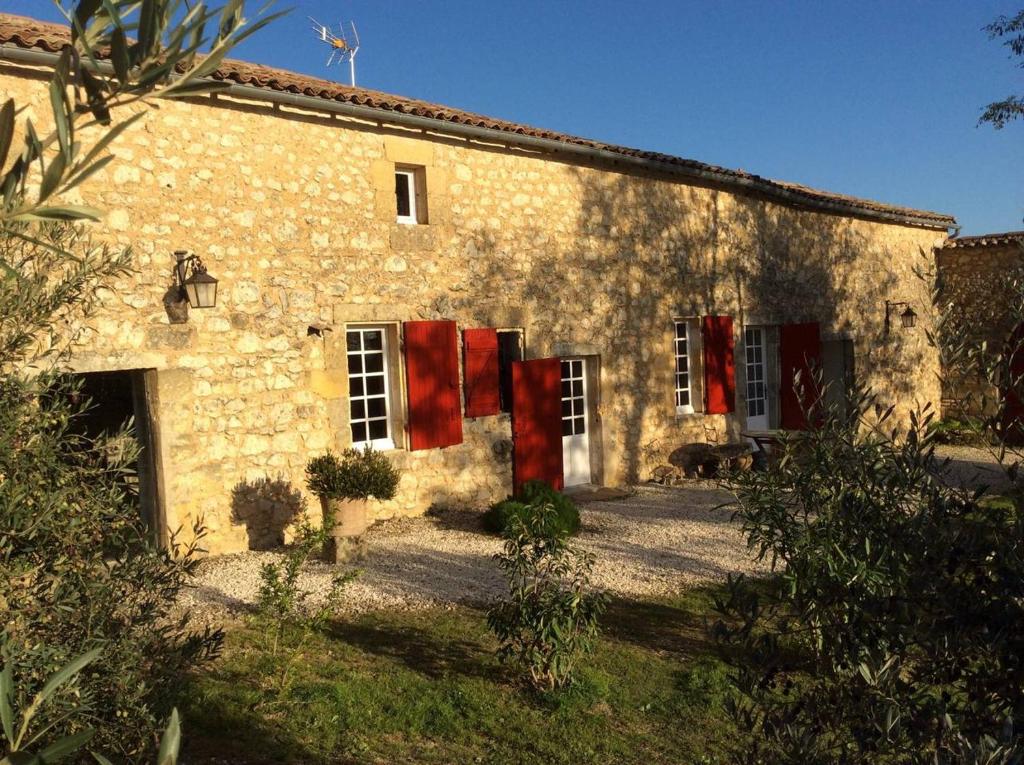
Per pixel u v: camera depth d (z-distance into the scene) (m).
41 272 2.94
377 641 5.00
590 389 10.02
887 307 14.09
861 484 2.10
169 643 2.91
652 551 7.19
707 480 10.48
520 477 8.93
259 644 4.82
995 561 1.82
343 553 6.68
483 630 5.23
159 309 6.47
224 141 6.86
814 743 1.78
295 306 7.32
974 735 1.72
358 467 6.76
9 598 2.33
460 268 8.54
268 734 3.78
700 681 4.48
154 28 1.16
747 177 11.16
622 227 10.10
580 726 4.02
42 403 2.91
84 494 2.60
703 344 11.01
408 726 3.96
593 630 4.45
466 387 8.62
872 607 1.92
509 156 8.95
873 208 13.45
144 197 6.40
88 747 2.33
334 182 7.57
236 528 6.95
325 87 7.37
